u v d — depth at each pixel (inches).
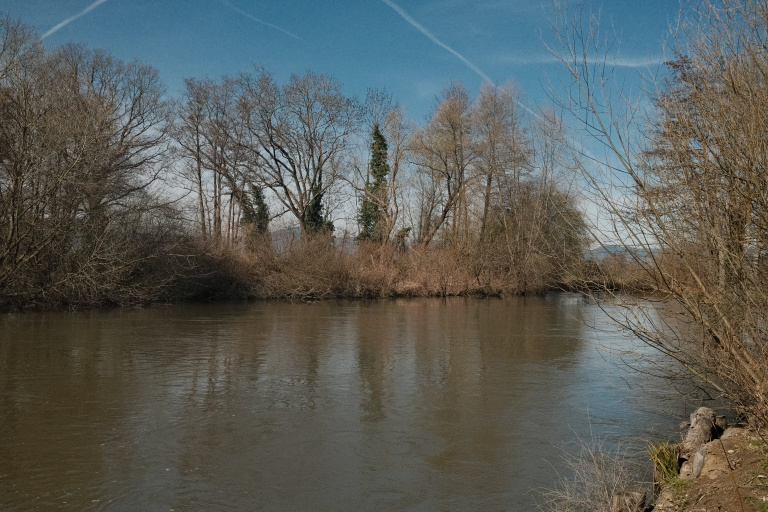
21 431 365.7
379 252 1620.3
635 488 261.3
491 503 278.1
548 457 336.2
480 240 1699.1
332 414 413.7
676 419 404.5
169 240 1171.3
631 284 291.9
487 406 438.9
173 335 754.2
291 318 989.8
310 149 1798.7
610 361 609.3
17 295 959.6
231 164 1748.3
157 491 284.8
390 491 290.8
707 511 228.1
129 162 1177.4
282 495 284.7
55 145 927.0
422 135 1781.5
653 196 266.1
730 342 260.5
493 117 1696.6
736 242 254.7
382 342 732.7
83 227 1009.5
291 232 1539.1
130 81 1489.9
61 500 272.8
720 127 252.4
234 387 482.6
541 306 1321.4
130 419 392.2
